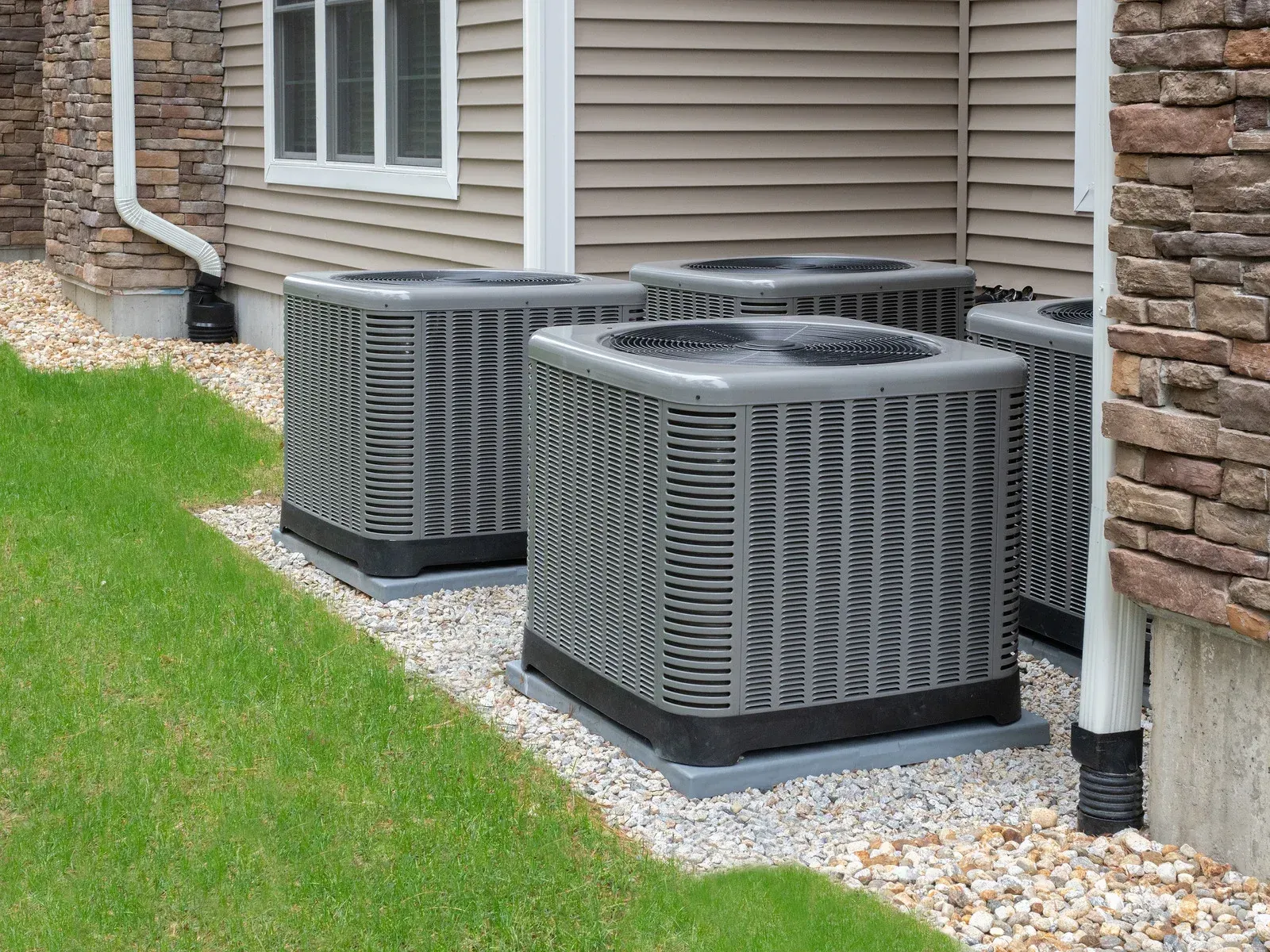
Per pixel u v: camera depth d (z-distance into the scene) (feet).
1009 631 14.37
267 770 13.20
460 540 19.53
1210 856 11.71
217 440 27.63
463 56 27.17
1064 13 24.99
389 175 30.55
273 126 36.99
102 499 22.97
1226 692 11.44
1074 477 16.14
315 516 20.67
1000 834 12.42
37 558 19.60
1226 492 10.70
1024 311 17.56
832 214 26.86
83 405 30.12
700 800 13.24
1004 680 14.43
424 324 18.83
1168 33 10.92
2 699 14.76
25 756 13.38
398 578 19.35
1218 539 10.81
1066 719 15.25
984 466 13.98
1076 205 24.90
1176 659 11.80
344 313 19.34
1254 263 10.44
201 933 10.57
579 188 25.03
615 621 14.23
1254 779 11.29
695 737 13.41
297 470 21.21
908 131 27.20
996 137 26.84
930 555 13.89
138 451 26.55
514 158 25.76
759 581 13.29
